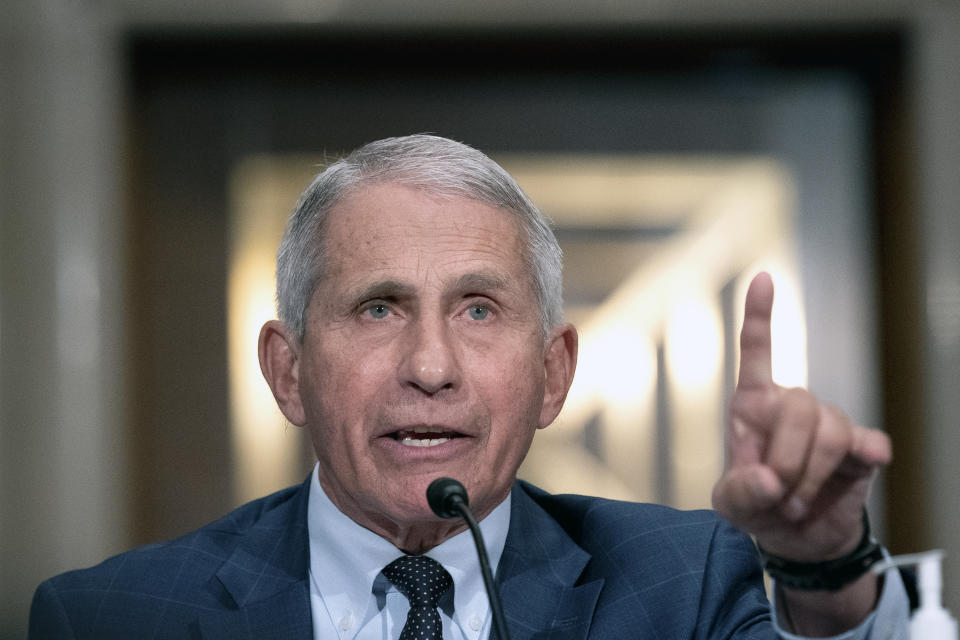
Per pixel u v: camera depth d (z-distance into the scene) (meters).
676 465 11.97
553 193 12.68
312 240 4.11
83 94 12.40
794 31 12.76
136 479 12.17
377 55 12.75
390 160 4.11
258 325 12.54
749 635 4.03
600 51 12.77
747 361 3.11
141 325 12.45
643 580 4.30
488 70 12.78
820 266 12.64
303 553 4.37
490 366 3.91
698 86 12.80
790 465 2.92
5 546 11.92
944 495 12.17
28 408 12.09
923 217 12.48
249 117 12.70
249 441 12.25
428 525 4.09
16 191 12.28
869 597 3.09
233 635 4.11
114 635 4.18
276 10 12.49
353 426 3.89
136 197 12.57
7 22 12.23
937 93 12.51
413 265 3.89
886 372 12.49
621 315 12.34
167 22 12.48
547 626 4.16
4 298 12.19
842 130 12.80
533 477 11.84
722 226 12.71
